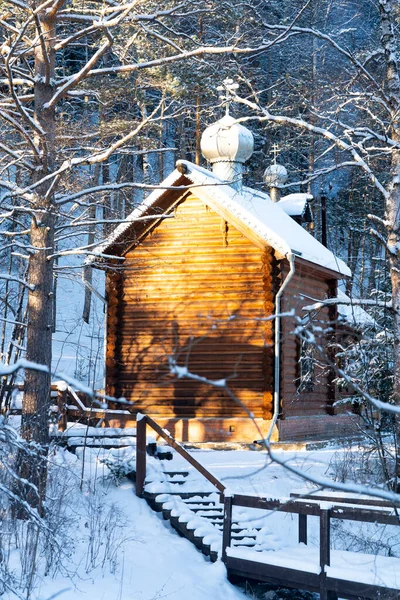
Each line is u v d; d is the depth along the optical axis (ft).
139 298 80.53
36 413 43.11
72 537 41.06
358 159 49.52
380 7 50.34
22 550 37.58
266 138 119.03
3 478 36.58
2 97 53.47
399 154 49.60
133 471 51.47
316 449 72.84
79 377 105.81
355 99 50.52
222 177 87.04
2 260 64.85
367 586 33.14
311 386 82.79
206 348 77.30
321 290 86.79
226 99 52.44
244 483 53.16
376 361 50.24
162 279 79.97
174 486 51.01
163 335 79.15
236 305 76.89
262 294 76.07
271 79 110.11
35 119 45.39
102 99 54.70
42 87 45.70
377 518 34.47
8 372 14.88
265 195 100.42
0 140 51.26
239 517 47.83
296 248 76.18
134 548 42.29
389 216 49.34
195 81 51.83
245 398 75.41
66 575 36.88
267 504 39.27
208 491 51.21
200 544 44.80
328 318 88.43
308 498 40.32
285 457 64.39
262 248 75.20
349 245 132.57
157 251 80.38
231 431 75.05
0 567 32.65
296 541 46.98
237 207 74.33
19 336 53.31
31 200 44.37
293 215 114.32
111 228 64.49
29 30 48.88
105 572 38.47
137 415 51.03
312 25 53.72
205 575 40.75
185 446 74.13
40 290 44.45
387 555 42.68
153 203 78.07
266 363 74.38
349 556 38.17
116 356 80.53
